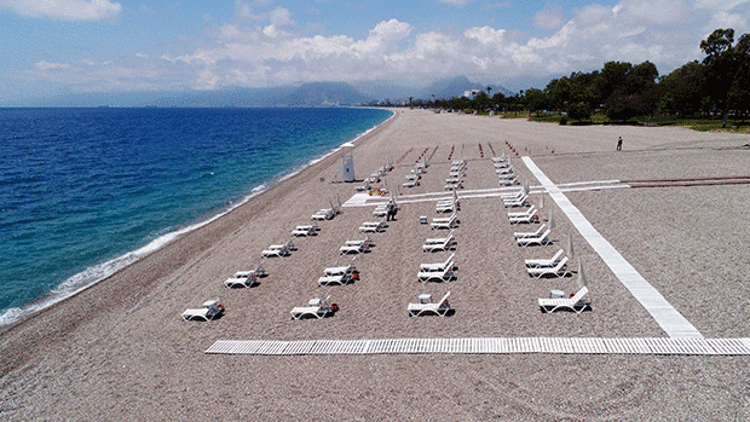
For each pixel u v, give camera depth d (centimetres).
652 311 1095
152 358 1134
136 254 2042
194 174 4216
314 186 3234
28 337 1323
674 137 3891
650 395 813
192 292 1541
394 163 3962
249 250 1928
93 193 3481
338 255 1750
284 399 911
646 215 1795
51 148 7100
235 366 1054
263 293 1471
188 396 956
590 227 1734
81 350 1220
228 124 13988
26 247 2214
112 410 939
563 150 3631
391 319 1202
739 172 2305
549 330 1065
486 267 1484
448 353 1013
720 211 1748
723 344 938
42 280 1794
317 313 1272
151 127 12850
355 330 1164
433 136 6050
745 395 788
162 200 3156
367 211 2367
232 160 5125
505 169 2881
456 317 1177
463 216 2081
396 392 897
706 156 2778
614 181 2359
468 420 798
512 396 849
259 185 3559
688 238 1520
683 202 1902
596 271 1355
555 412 795
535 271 1363
